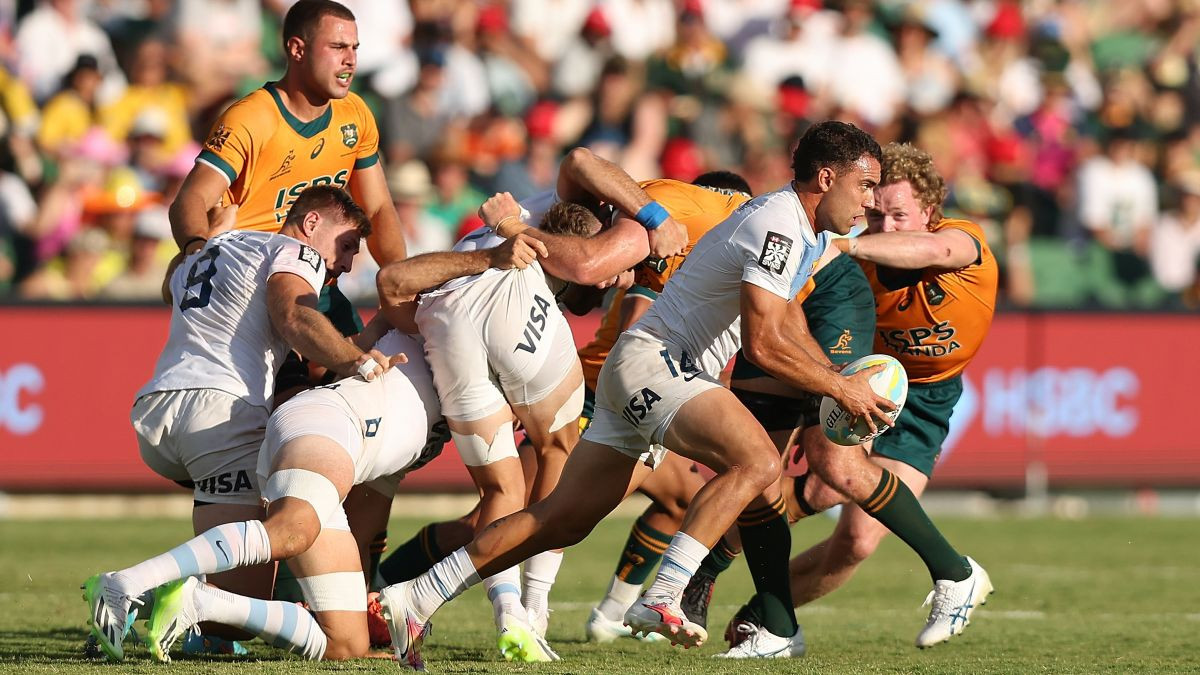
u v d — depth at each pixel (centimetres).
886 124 5941
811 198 1864
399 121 5359
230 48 5606
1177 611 2705
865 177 1853
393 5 5669
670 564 1797
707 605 2252
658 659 1992
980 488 4634
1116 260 5794
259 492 1958
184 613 1697
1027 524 4322
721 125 5747
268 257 1975
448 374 1961
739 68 6125
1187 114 6556
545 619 2250
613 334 2419
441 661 1934
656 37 6225
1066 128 6300
